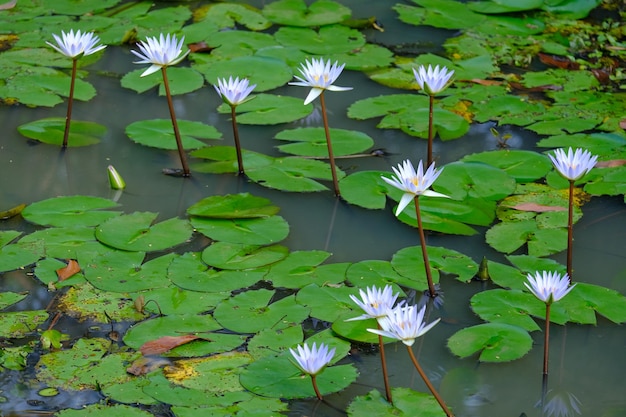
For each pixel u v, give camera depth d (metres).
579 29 5.77
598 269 3.33
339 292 3.09
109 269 3.20
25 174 3.91
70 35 3.95
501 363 2.83
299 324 2.91
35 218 3.50
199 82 4.78
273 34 5.48
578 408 2.63
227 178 3.95
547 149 4.26
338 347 2.82
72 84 4.02
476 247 3.48
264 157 4.09
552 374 2.79
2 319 2.94
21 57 5.01
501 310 3.01
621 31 5.75
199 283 3.12
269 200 3.77
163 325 2.89
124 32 5.38
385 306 2.45
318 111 4.62
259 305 3.01
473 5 6.04
